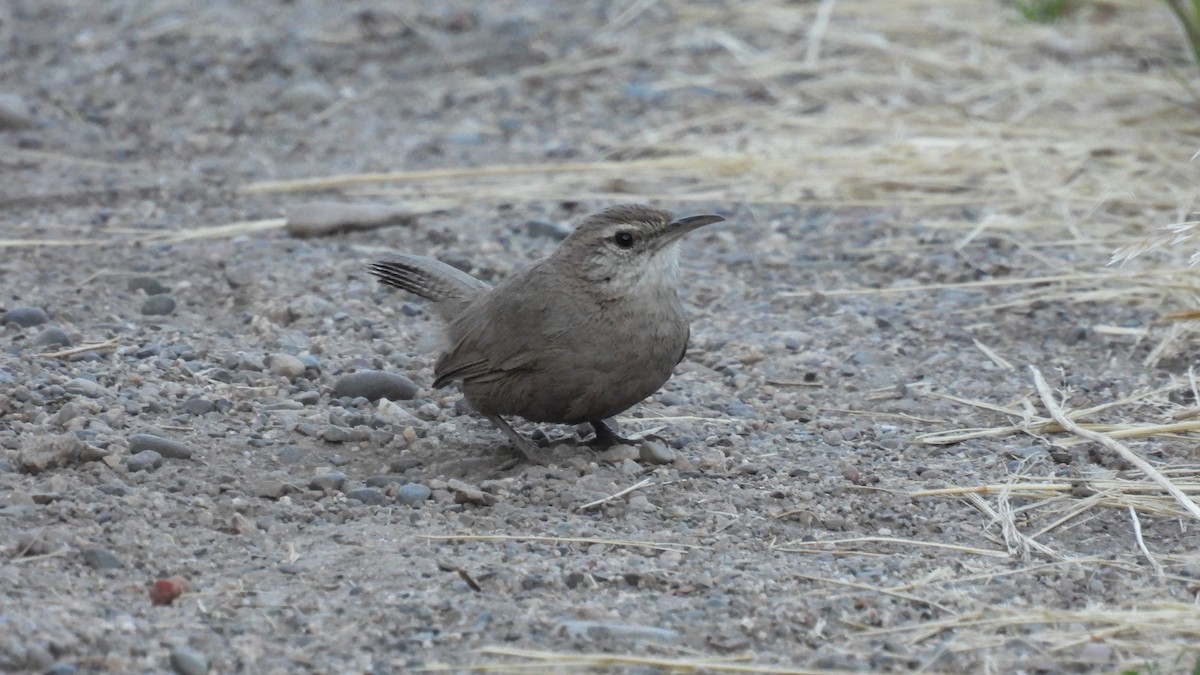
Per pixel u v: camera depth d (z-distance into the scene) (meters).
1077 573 8.93
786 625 8.16
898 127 18.42
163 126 19.67
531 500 9.88
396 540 9.22
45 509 9.20
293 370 12.03
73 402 10.88
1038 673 7.72
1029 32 20.92
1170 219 15.66
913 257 15.21
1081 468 10.60
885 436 11.27
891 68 20.33
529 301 10.08
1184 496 9.77
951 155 17.50
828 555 9.19
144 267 14.71
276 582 8.61
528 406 10.32
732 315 14.09
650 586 8.64
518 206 16.88
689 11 22.67
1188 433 11.09
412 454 10.73
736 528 9.52
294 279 14.46
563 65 21.28
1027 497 10.08
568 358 9.98
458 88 20.78
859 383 12.47
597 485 10.05
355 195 17.23
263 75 21.34
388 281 11.83
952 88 19.56
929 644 8.04
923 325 13.73
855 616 8.30
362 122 19.73
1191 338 12.99
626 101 20.05
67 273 14.56
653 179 17.56
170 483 9.84
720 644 7.91
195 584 8.52
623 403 10.30
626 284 9.97
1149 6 21.39
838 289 14.65
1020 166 17.17
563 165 17.88
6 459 9.95
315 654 7.76
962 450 11.03
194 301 13.97
